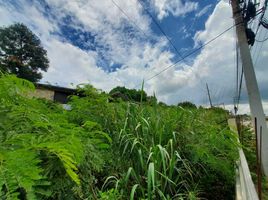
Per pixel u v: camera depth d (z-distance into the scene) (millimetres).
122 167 2859
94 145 1969
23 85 1764
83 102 3266
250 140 7402
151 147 2924
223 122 5992
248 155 5750
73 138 1396
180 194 2648
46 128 1475
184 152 3414
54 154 1264
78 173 1753
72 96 3365
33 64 35125
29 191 907
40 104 2186
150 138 3197
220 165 3234
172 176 2994
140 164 2877
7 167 861
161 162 2859
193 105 5828
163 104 4496
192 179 3006
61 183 1375
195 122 4043
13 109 1496
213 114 6234
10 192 806
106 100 3426
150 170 2467
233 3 7309
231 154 3576
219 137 3684
